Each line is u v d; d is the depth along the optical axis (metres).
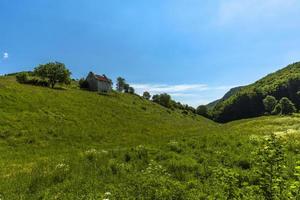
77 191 13.80
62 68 113.31
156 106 142.12
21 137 44.09
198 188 13.34
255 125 38.38
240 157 17.70
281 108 135.38
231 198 9.46
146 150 20.25
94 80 134.25
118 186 14.09
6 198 13.50
